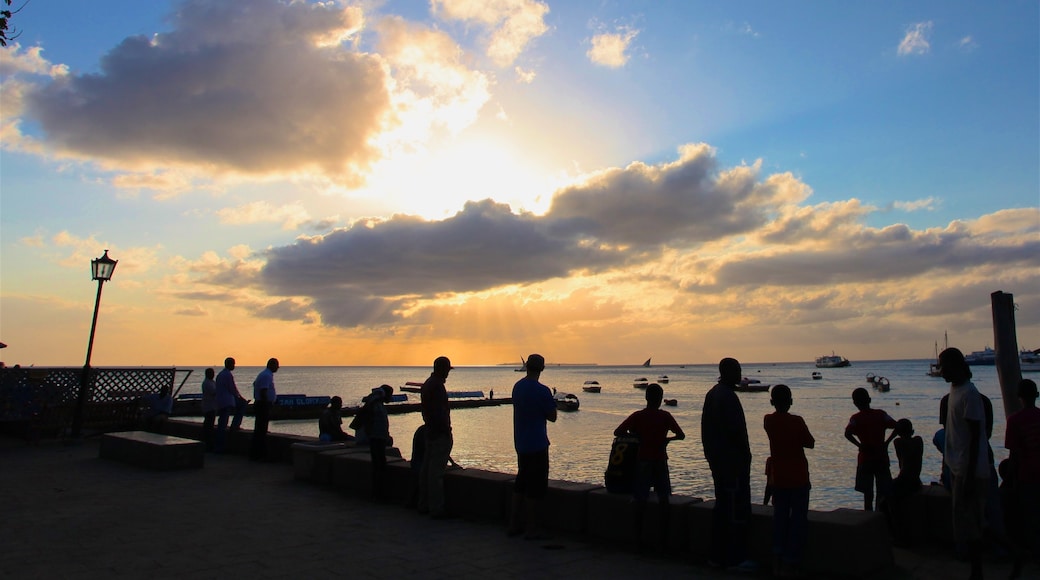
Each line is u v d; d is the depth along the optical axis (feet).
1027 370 581.94
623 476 25.48
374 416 33.24
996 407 252.62
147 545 24.09
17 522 27.55
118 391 60.64
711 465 22.08
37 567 21.20
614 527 24.94
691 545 23.11
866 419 26.02
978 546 19.65
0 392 52.80
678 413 252.01
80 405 54.60
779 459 20.98
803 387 465.06
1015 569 20.29
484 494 29.07
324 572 21.03
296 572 21.01
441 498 29.01
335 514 29.81
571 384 621.72
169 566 21.48
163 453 41.39
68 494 33.76
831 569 20.38
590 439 162.91
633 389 507.71
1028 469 21.48
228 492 34.83
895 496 24.90
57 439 56.59
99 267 55.93
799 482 20.57
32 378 55.21
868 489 25.62
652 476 23.89
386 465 33.58
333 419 48.16
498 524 28.02
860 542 20.15
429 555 23.12
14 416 53.42
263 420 46.01
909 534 24.59
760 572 21.27
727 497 21.59
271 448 45.83
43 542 24.34
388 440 33.68
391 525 27.73
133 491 34.76
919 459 24.97
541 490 25.61
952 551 23.76
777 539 20.71
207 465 43.93
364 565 21.84
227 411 50.19
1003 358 30.04
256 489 35.76
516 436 26.03
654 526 23.82
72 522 27.63
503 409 266.77
